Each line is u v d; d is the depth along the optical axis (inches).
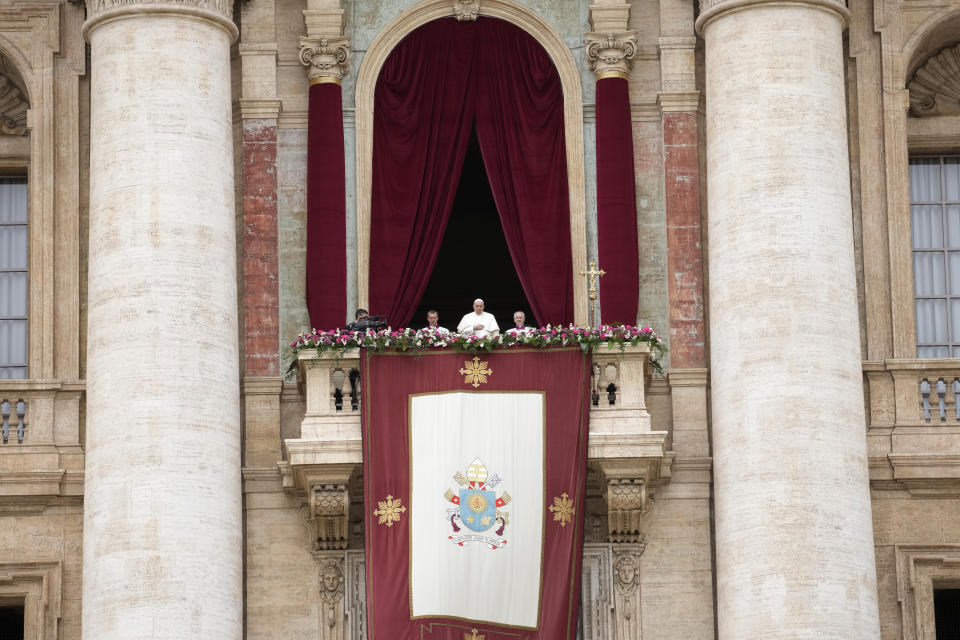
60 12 5098.4
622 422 4650.6
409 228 4987.7
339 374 4729.3
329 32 5059.1
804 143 4709.6
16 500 4803.2
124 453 4534.9
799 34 4768.7
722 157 4746.6
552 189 5000.0
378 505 4579.2
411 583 4537.4
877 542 4800.7
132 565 4471.0
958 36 5187.0
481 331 4709.6
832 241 4675.2
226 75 4822.8
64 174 5024.6
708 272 4911.4
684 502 4793.3
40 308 4940.9
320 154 4968.0
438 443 4613.7
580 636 4709.6
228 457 4608.8
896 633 4758.9
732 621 4532.5
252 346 4911.4
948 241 5182.1
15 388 4864.7
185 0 4781.0
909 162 5241.1
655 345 4707.2
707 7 4854.8
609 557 4739.2
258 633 4717.0
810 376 4586.6
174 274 4630.9
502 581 4547.2
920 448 4827.8
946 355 5103.3
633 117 5049.2
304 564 4753.9
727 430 4626.0
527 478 4594.0
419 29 5088.6
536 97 5054.1
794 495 4522.6
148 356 4581.7
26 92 5172.2
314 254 4911.4
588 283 4921.3
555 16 5098.4
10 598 4810.5
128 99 4722.0
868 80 5059.1
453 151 5029.5
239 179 5009.8
